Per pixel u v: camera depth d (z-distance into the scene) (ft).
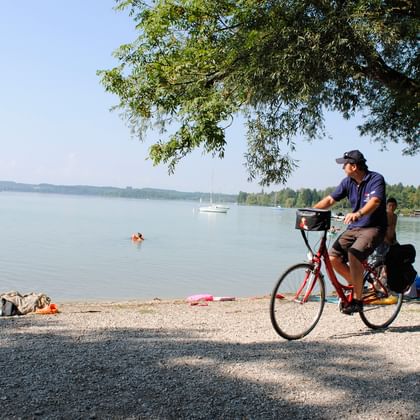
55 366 13.79
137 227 214.07
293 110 37.40
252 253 115.44
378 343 17.46
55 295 54.65
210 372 13.60
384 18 28.78
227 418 10.82
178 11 36.60
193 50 36.22
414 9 30.73
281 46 29.71
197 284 65.98
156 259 96.78
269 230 229.86
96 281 66.49
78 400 11.44
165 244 134.31
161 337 17.87
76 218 273.54
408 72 37.19
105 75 39.99
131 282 66.33
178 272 77.87
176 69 36.81
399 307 20.62
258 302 31.04
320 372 13.96
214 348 16.19
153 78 38.19
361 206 18.30
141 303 31.99
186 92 37.63
